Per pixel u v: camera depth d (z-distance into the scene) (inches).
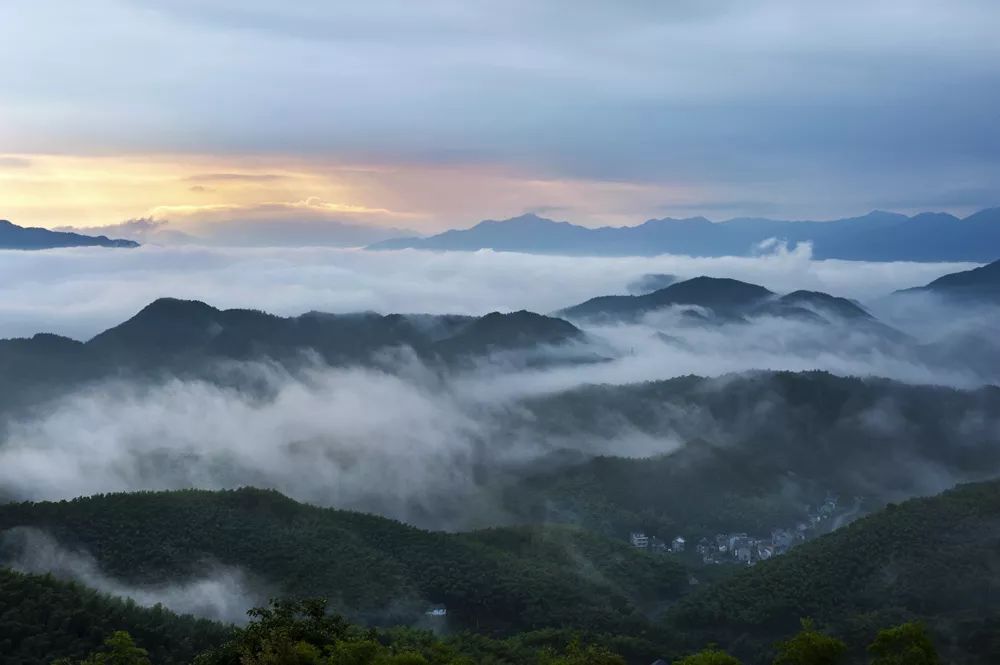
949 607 3452.3
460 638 3275.1
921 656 1886.1
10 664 2365.9
